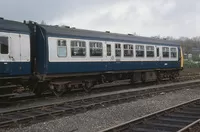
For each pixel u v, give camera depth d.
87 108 14.11
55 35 17.23
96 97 16.98
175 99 17.31
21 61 15.49
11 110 12.88
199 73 41.62
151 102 16.09
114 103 15.78
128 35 23.69
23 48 15.61
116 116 12.59
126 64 22.62
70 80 18.92
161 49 26.95
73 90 21.14
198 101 15.40
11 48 15.00
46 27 17.06
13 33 15.15
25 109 13.21
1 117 11.84
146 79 25.53
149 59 25.27
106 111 13.59
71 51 18.17
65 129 10.45
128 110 13.85
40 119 11.89
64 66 17.73
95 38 19.91
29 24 16.92
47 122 11.44
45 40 16.67
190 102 14.52
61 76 17.83
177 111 12.85
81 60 18.84
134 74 24.22
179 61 29.81
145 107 14.59
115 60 21.53
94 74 20.06
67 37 17.94
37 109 13.45
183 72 43.84
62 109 13.47
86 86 20.19
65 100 16.56
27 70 15.81
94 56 19.78
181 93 20.00
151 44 25.59
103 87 23.33
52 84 17.66
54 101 16.36
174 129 9.85
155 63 26.11
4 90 14.95
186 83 25.98
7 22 15.12
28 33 15.95
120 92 19.38
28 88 17.02
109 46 21.05
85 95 18.88
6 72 14.76
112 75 22.14
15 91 15.98
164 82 28.45
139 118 10.68
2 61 14.58
